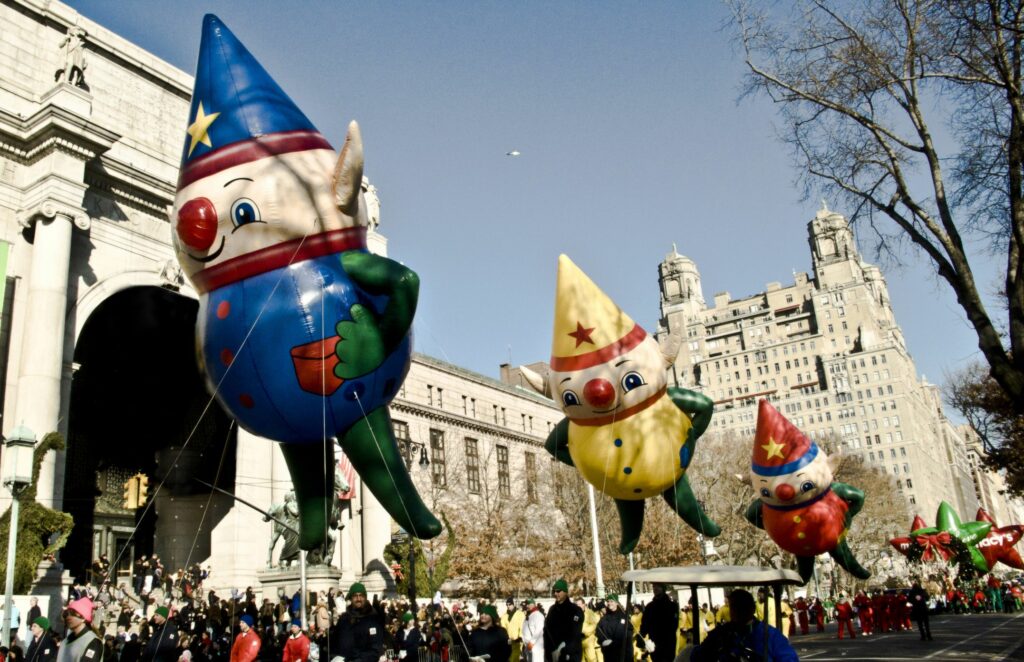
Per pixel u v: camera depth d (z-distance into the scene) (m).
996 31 13.51
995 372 13.41
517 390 68.94
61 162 28.12
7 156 28.39
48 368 26.38
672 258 170.62
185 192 8.10
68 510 34.06
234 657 13.51
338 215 8.06
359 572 38.22
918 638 26.08
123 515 36.19
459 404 61.75
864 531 61.66
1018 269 13.30
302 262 7.83
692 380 147.12
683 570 8.46
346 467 30.17
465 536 45.97
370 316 7.91
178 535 36.44
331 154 8.45
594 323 13.43
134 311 32.94
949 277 14.13
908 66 14.84
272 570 27.50
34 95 29.97
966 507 155.75
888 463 118.81
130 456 37.09
